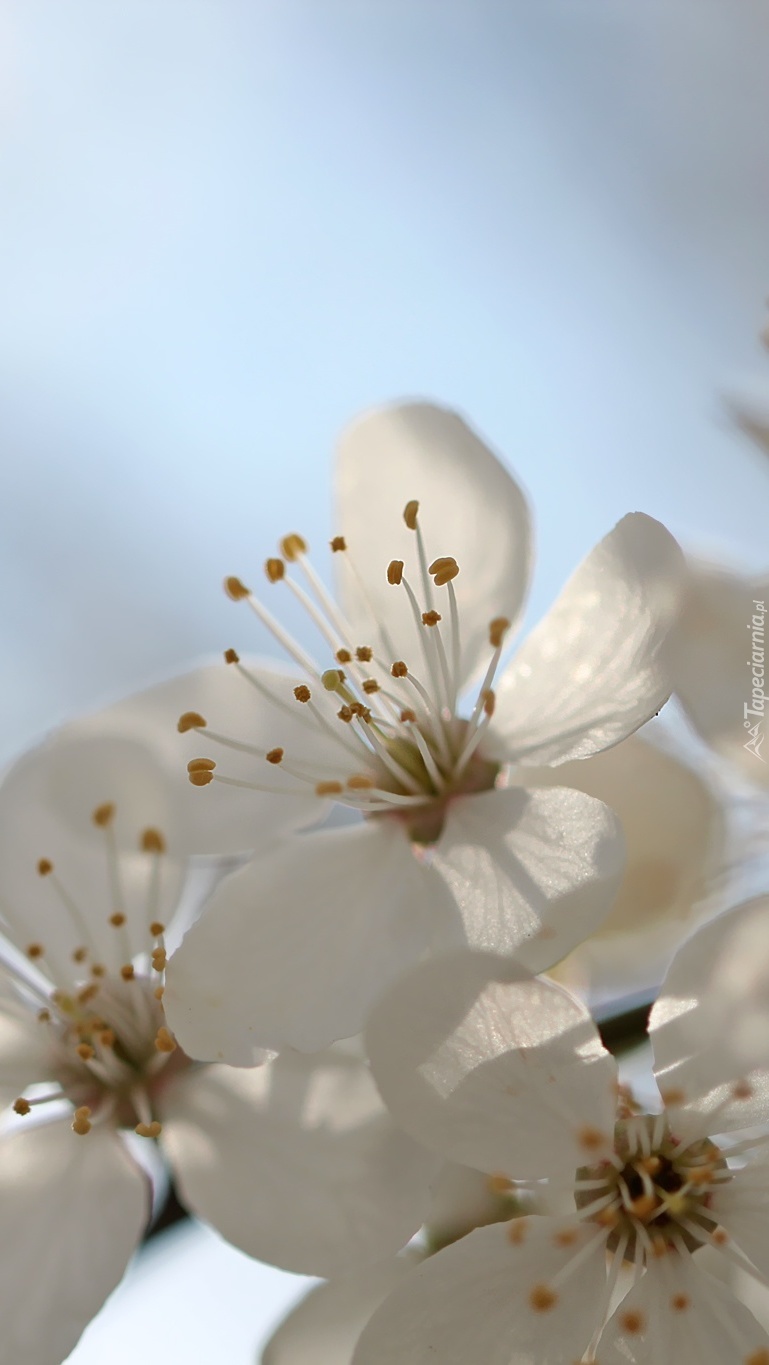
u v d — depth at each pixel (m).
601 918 0.14
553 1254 0.14
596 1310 0.14
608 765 0.15
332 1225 0.14
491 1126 0.14
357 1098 0.15
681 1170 0.14
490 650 0.15
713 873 0.15
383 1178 0.14
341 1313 0.15
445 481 0.15
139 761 0.15
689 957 0.14
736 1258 0.14
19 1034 0.15
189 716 0.15
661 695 0.14
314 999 0.14
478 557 0.15
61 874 0.15
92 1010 0.15
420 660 0.15
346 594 0.15
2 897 0.15
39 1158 0.15
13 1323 0.15
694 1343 0.14
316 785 0.15
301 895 0.15
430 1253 0.15
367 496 0.15
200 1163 0.15
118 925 0.15
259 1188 0.14
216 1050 0.14
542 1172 0.14
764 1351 0.14
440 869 0.15
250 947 0.15
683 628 0.14
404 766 0.15
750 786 0.15
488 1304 0.14
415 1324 0.14
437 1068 0.14
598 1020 0.15
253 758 0.15
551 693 0.15
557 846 0.14
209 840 0.15
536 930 0.14
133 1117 0.15
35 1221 0.15
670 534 0.14
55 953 0.15
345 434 0.15
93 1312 0.15
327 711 0.15
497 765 0.15
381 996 0.14
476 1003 0.14
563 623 0.15
